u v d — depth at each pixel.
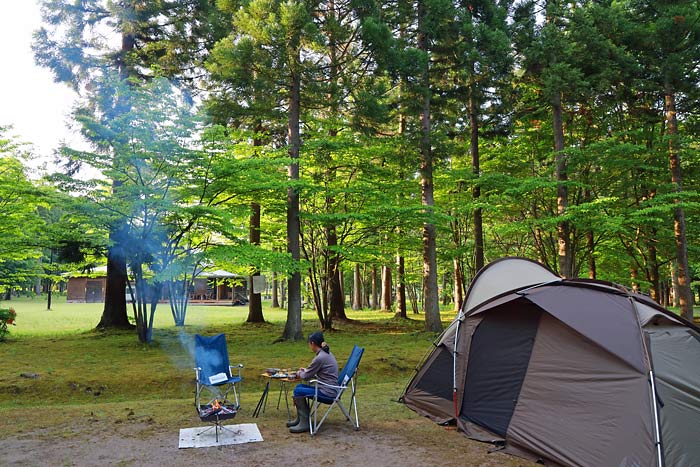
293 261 13.16
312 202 16.31
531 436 5.13
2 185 12.14
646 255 20.34
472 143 18.94
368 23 13.51
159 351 11.91
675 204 14.16
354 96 14.12
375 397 7.81
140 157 11.13
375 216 15.20
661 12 16.31
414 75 15.01
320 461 4.76
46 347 12.40
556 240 20.56
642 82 15.52
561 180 15.45
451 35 16.12
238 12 13.24
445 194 21.20
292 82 13.87
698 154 17.30
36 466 4.56
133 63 16.86
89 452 4.97
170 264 12.02
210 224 12.73
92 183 11.30
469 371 6.21
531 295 5.74
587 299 5.40
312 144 14.42
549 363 5.38
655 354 4.64
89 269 16.77
